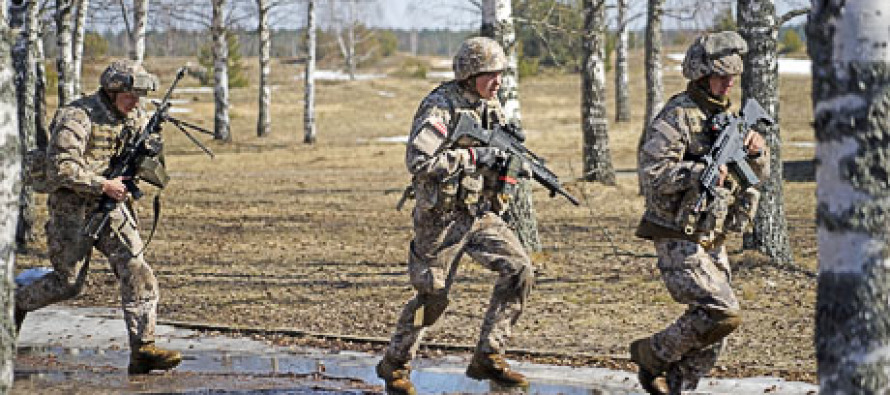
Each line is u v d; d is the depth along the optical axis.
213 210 32.66
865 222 6.98
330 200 35.59
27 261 22.67
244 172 46.94
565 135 62.97
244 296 18.81
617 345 14.60
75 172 11.97
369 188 39.53
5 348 8.39
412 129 10.73
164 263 22.80
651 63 34.81
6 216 8.35
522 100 87.19
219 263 22.83
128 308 12.59
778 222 20.38
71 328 15.71
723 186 10.04
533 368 13.11
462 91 10.84
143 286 12.60
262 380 12.38
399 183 41.44
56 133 12.04
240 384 12.12
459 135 10.59
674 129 9.98
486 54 10.60
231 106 84.81
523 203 22.12
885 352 7.04
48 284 12.71
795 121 67.44
